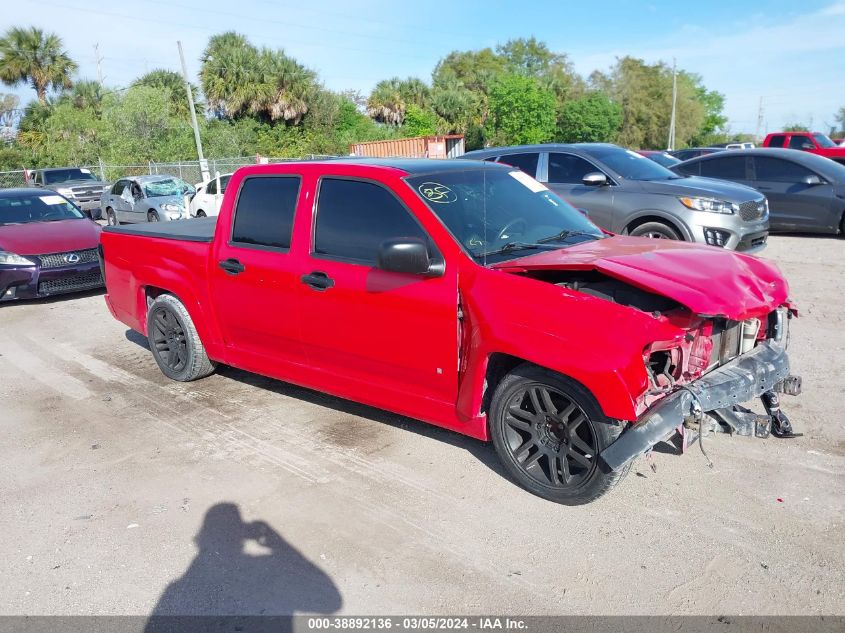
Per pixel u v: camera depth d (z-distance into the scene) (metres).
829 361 5.61
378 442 4.49
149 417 5.11
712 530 3.36
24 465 4.41
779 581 2.97
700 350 3.49
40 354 6.95
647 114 66.69
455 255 3.72
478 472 4.03
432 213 3.85
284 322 4.58
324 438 4.59
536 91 51.78
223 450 4.48
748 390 3.55
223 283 4.96
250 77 40.28
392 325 3.95
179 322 5.57
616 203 8.75
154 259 5.62
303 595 3.03
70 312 8.81
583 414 3.33
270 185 4.70
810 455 4.07
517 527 3.45
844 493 3.63
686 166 13.08
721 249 4.11
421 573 3.14
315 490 3.91
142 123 34.78
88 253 9.29
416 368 3.94
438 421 4.00
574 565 3.14
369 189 4.14
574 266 3.50
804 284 8.39
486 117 54.00
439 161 4.57
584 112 55.00
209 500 3.86
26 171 28.58
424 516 3.59
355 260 4.13
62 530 3.63
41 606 3.03
